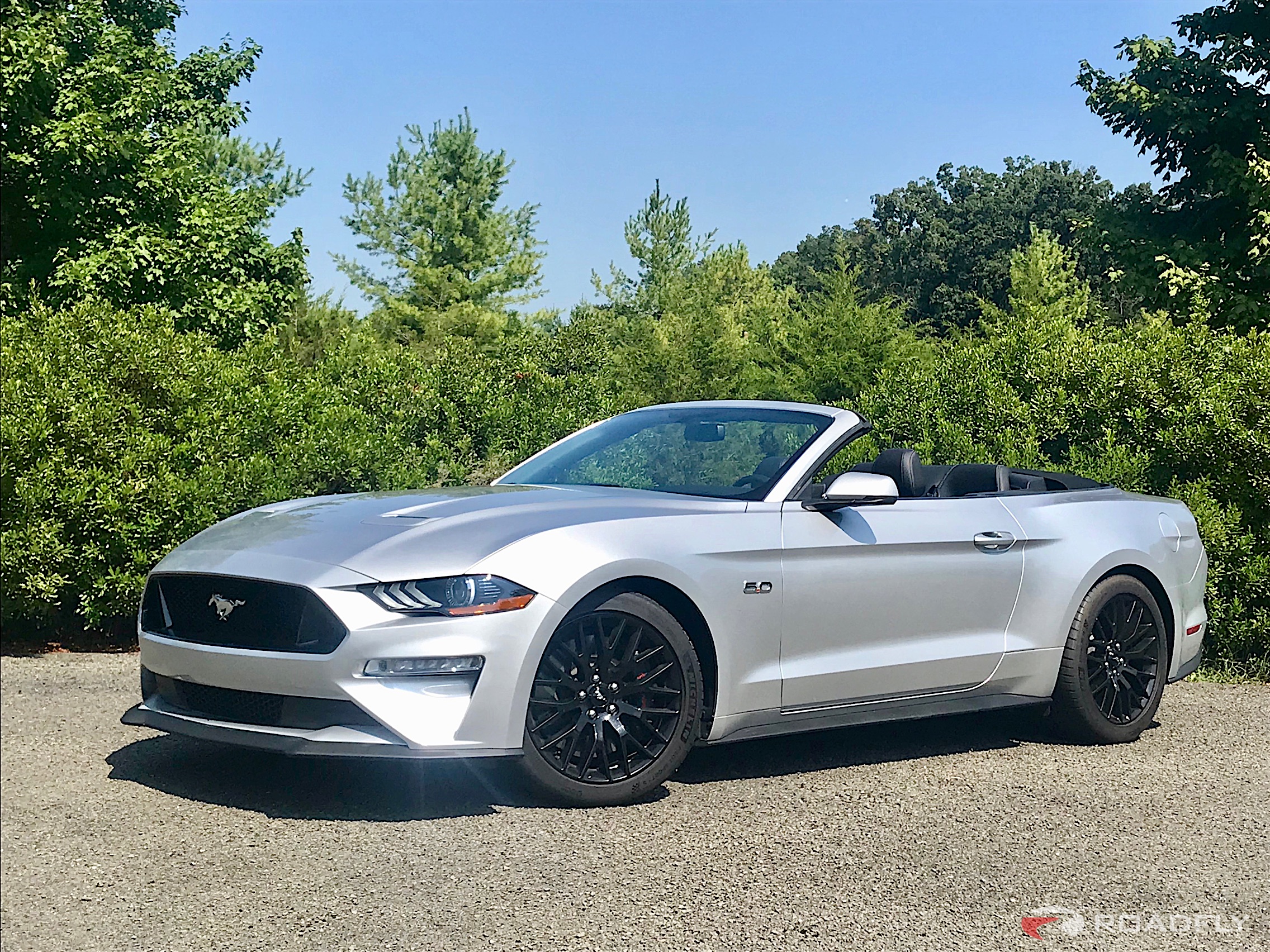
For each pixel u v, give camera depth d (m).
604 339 24.14
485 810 4.34
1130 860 4.08
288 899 3.49
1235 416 8.38
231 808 4.32
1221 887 3.85
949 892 3.71
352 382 11.68
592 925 3.36
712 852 3.98
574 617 4.34
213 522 7.98
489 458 11.75
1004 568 5.57
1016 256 48.88
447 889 3.59
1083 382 9.15
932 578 5.32
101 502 7.63
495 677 4.14
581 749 4.38
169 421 8.41
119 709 6.00
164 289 16.23
